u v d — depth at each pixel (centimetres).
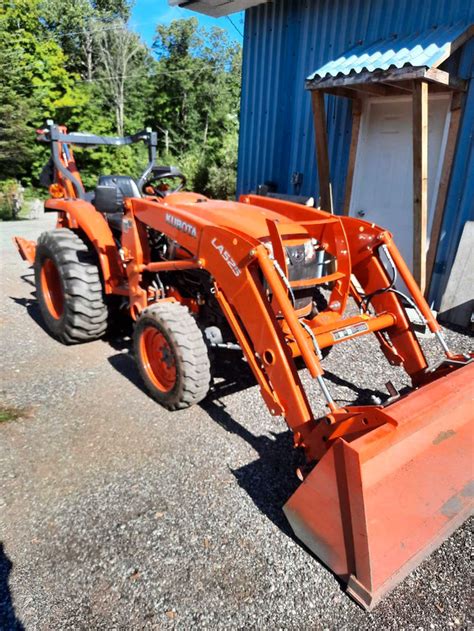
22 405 323
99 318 412
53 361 396
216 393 349
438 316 529
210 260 277
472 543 224
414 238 495
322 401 347
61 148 475
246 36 749
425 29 521
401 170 581
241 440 293
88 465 265
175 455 276
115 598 188
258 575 201
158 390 324
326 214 319
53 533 218
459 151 503
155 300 361
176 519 229
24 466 262
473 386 226
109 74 2667
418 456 215
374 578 186
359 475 178
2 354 405
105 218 437
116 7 3353
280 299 235
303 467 247
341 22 604
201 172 1681
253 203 377
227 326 333
